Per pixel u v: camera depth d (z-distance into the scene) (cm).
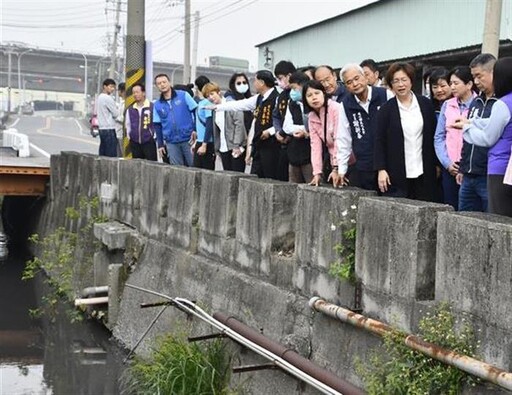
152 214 968
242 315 694
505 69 492
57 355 955
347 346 545
